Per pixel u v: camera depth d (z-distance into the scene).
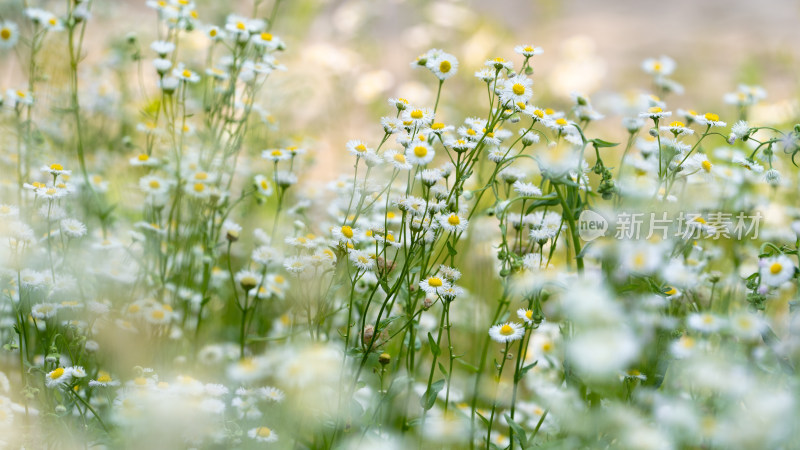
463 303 1.57
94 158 1.74
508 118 1.38
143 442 1.30
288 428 1.34
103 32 2.36
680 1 3.48
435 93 2.15
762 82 2.42
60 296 1.43
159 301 1.51
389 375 1.42
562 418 1.33
